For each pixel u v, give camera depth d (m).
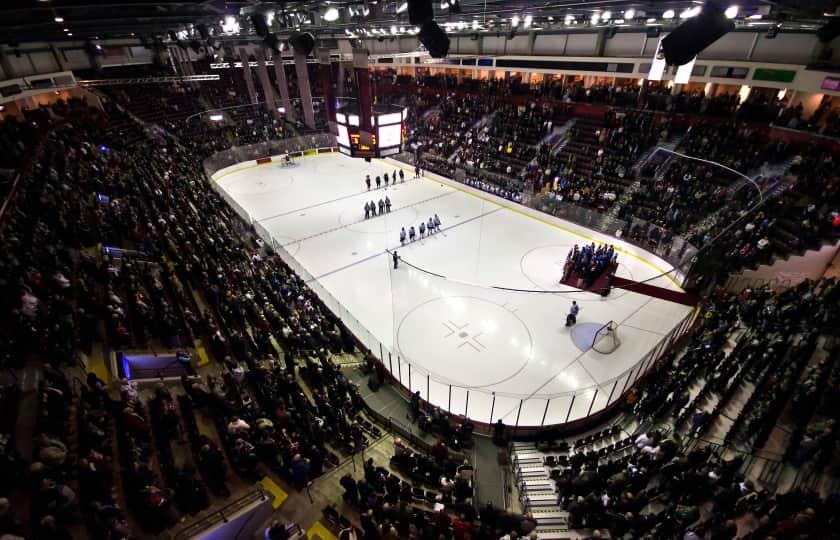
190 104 46.00
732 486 9.57
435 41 11.34
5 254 13.02
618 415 14.04
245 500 8.80
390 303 20.38
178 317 14.48
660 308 19.59
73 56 37.34
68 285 13.13
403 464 10.84
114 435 9.58
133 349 12.12
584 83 34.91
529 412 14.47
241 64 44.00
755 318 16.14
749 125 24.47
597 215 26.55
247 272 18.67
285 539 8.29
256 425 10.35
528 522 8.91
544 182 30.55
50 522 6.93
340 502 9.40
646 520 8.77
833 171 20.02
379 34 30.97
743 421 11.95
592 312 19.59
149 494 7.99
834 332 14.21
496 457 12.35
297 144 44.66
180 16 17.03
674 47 8.48
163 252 18.28
